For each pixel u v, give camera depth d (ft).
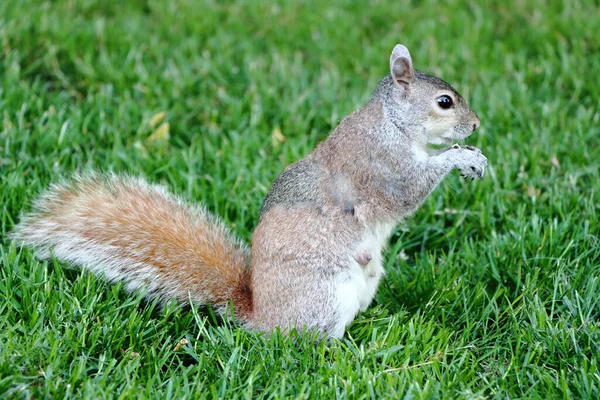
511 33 45.44
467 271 28.09
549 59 41.75
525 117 37.52
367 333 25.36
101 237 25.99
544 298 26.78
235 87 39.81
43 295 24.76
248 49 42.91
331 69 41.57
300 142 35.09
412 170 25.66
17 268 25.89
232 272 26.05
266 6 47.91
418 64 41.86
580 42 42.98
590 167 33.53
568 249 28.19
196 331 25.25
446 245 30.78
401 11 47.91
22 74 39.09
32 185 30.22
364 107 26.27
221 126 37.01
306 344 23.95
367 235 25.41
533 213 30.40
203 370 23.04
